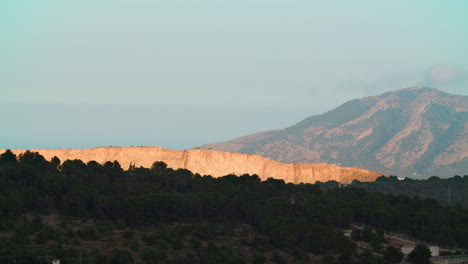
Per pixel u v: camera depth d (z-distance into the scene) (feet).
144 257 575.79
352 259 629.51
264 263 606.55
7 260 509.76
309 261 627.05
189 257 600.39
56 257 529.86
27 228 616.39
